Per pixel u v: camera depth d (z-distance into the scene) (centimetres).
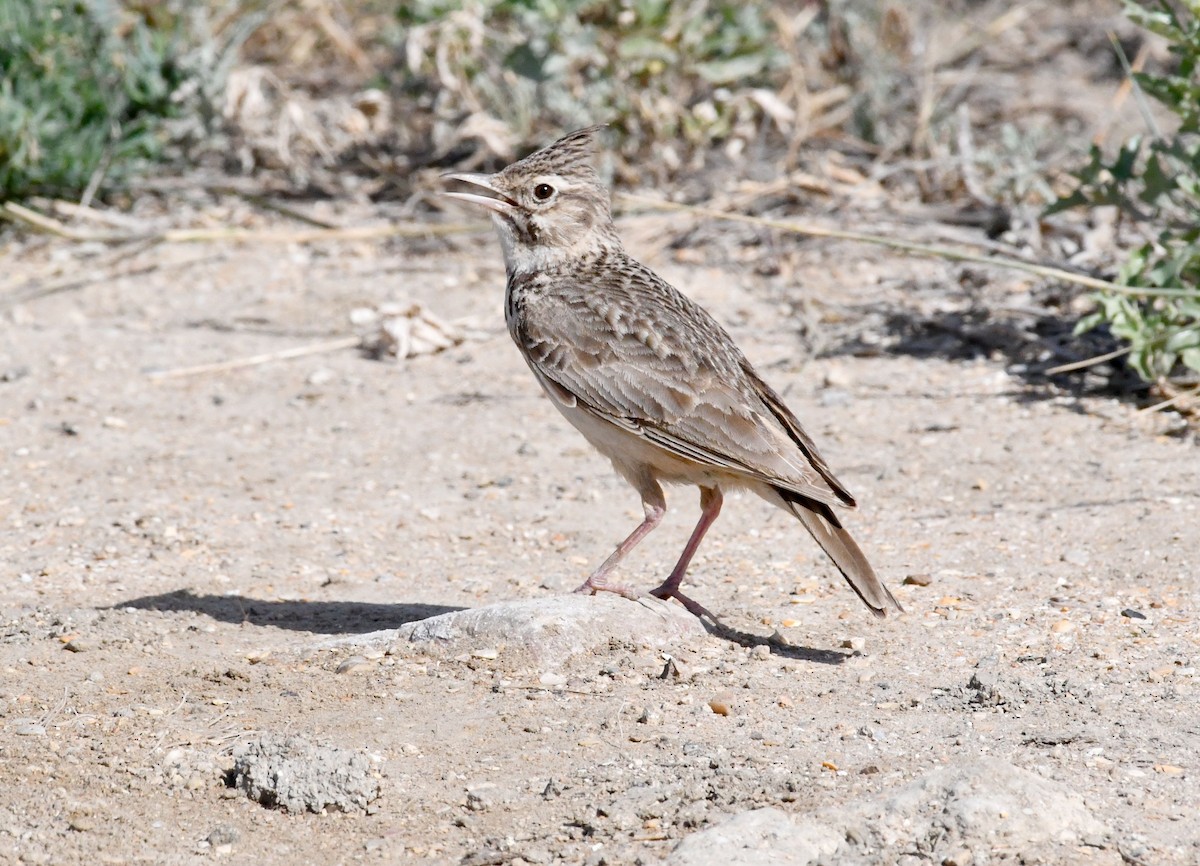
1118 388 1411
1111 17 2538
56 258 1855
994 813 665
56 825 715
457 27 1945
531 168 1021
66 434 1371
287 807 726
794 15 2298
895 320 1598
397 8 2162
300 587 1050
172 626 964
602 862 656
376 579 1067
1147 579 1007
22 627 957
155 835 707
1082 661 871
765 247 1773
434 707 830
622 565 1088
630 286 1000
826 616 972
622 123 1933
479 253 1838
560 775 745
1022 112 2162
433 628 913
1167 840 658
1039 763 734
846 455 1298
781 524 1171
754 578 1054
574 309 979
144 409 1438
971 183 1806
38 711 834
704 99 2019
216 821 720
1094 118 2138
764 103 1920
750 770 732
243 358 1568
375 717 820
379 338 1589
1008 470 1245
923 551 1089
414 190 1952
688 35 1953
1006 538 1103
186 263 1831
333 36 2316
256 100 2014
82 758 780
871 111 2023
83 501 1212
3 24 1923
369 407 1452
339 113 2098
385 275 1783
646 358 945
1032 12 2591
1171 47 1376
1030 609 965
